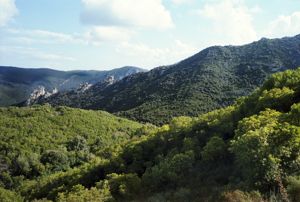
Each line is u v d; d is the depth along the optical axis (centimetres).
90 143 10594
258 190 1684
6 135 10506
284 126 2164
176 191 2377
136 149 4338
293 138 2006
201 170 2850
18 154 9175
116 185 3428
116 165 4328
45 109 12875
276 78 3694
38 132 10969
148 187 3134
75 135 11119
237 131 2694
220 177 2398
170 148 4041
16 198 5778
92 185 4369
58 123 11806
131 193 3158
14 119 11712
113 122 12362
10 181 7988
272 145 1992
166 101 14888
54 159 8531
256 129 2255
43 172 8200
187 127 4091
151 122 12925
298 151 1955
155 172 3114
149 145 4338
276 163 1853
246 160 1989
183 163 3033
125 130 11900
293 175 1789
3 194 6044
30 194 5512
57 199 3850
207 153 2927
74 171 5041
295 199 1455
